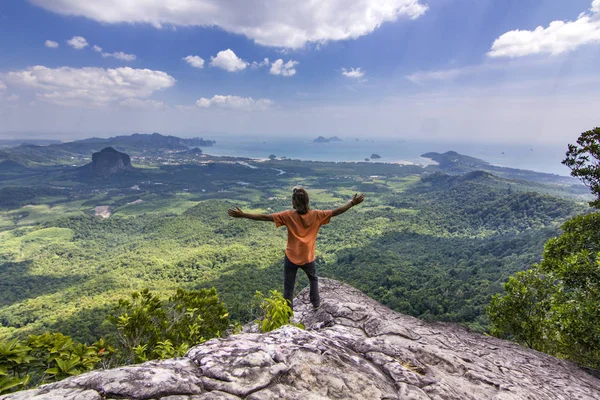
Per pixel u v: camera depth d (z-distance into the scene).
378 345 2.77
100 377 1.65
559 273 7.41
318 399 1.73
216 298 4.93
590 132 7.75
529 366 3.60
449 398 2.09
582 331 6.40
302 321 4.21
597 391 3.31
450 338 4.05
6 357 2.41
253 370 1.89
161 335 4.06
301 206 3.99
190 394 1.60
